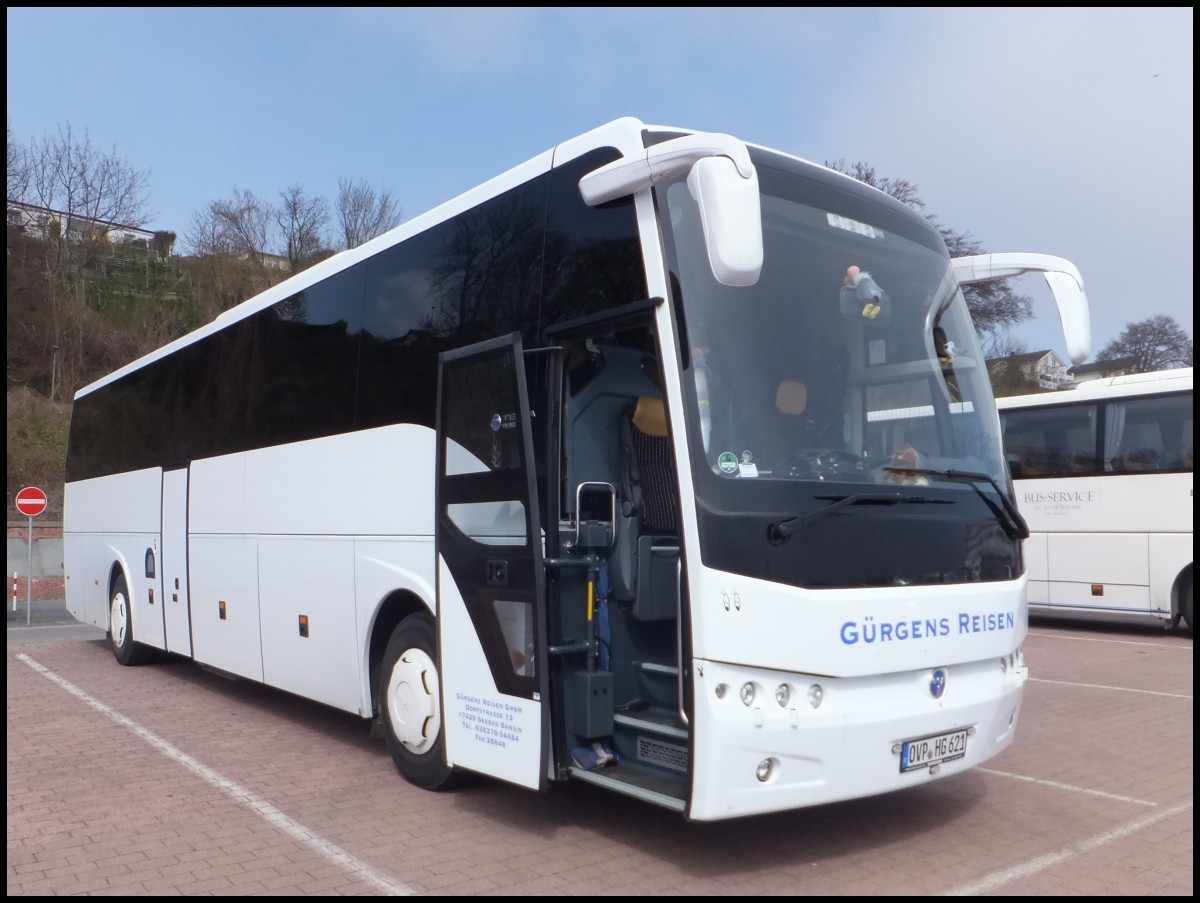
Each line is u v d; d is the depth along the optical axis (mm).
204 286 45938
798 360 5129
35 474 31172
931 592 5113
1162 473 14180
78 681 11266
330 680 7559
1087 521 14898
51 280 38688
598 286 5195
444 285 6438
